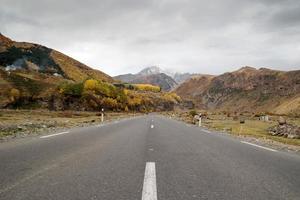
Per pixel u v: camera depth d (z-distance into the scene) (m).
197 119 49.06
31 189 4.78
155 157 8.27
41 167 6.50
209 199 4.48
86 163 7.15
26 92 88.31
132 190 4.84
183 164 7.33
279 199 4.60
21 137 12.80
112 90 122.56
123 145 10.84
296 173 6.74
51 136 13.35
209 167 7.06
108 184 5.21
